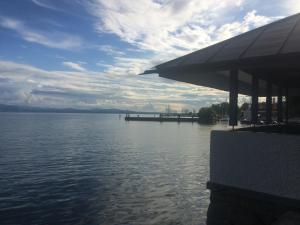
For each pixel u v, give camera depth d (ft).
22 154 114.21
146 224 42.57
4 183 66.69
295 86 49.60
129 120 506.89
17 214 46.85
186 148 139.33
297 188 22.82
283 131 37.06
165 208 49.21
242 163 25.62
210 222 26.91
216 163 27.17
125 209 48.83
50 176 74.59
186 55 28.19
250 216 24.75
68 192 59.21
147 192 59.21
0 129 257.96
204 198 54.90
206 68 24.70
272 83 43.50
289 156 23.27
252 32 28.94
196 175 76.23
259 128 34.30
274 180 23.90
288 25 27.68
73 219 44.75
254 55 22.27
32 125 333.01
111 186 64.23
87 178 72.38
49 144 151.53
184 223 42.80
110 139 184.44
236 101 28.04
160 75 28.07
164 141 173.37
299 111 58.34
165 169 84.89
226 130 27.48
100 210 48.47
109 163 95.40
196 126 342.44
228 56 24.04
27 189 61.57
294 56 20.35
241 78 35.17
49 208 49.55
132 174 77.41
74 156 111.04
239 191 25.57
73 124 375.66
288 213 21.95
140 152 124.16
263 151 24.54
